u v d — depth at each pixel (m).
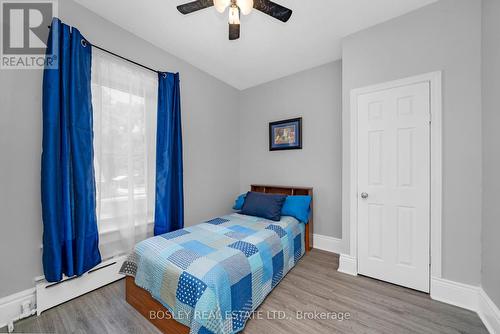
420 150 1.86
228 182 3.54
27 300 1.56
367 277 2.12
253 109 3.63
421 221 1.85
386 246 2.02
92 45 1.85
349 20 2.01
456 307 1.65
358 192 2.17
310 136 3.00
